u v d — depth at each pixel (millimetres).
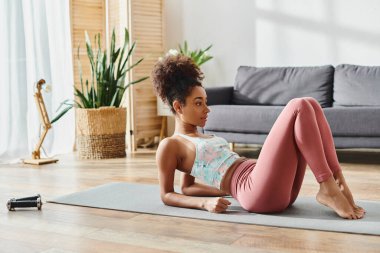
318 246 1857
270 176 2182
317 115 2189
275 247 1860
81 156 4641
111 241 2000
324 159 2162
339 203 2176
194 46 5609
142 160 4422
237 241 1946
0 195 3025
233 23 5359
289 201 2344
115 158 4598
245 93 4934
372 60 4645
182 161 2482
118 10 5309
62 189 3176
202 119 2414
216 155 2416
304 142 2127
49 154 4938
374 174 3533
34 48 4781
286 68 4863
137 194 2861
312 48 4934
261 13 5180
